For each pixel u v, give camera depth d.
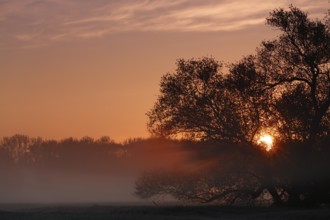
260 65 59.91
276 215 48.78
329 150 58.56
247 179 60.88
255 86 59.41
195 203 63.81
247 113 59.72
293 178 58.81
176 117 60.97
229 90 59.94
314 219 45.97
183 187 62.06
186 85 60.84
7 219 45.00
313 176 58.47
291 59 58.84
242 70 59.66
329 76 58.41
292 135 58.66
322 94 58.34
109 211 54.62
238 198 62.19
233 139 59.88
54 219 44.38
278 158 59.25
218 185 60.69
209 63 60.81
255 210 54.38
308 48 58.38
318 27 58.09
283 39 58.94
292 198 59.97
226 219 45.81
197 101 60.12
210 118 60.12
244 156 60.09
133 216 47.81
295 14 58.62
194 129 61.09
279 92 59.50
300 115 58.03
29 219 44.78
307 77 59.09
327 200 59.66
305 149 58.38
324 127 58.31
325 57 58.12
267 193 62.75
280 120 59.09
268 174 59.72
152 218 45.84
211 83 60.56
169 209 54.12
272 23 58.94
